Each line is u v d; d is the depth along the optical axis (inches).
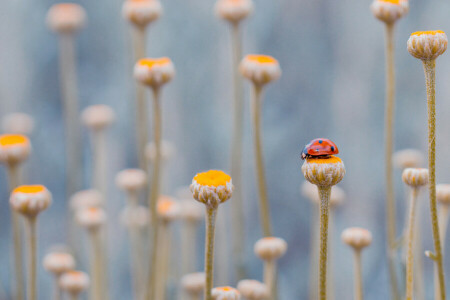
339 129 38.2
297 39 38.5
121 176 24.8
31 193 18.6
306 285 38.4
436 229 17.2
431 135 17.1
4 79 41.6
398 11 19.6
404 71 36.2
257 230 38.8
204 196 17.1
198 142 39.1
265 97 38.9
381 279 37.4
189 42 39.0
